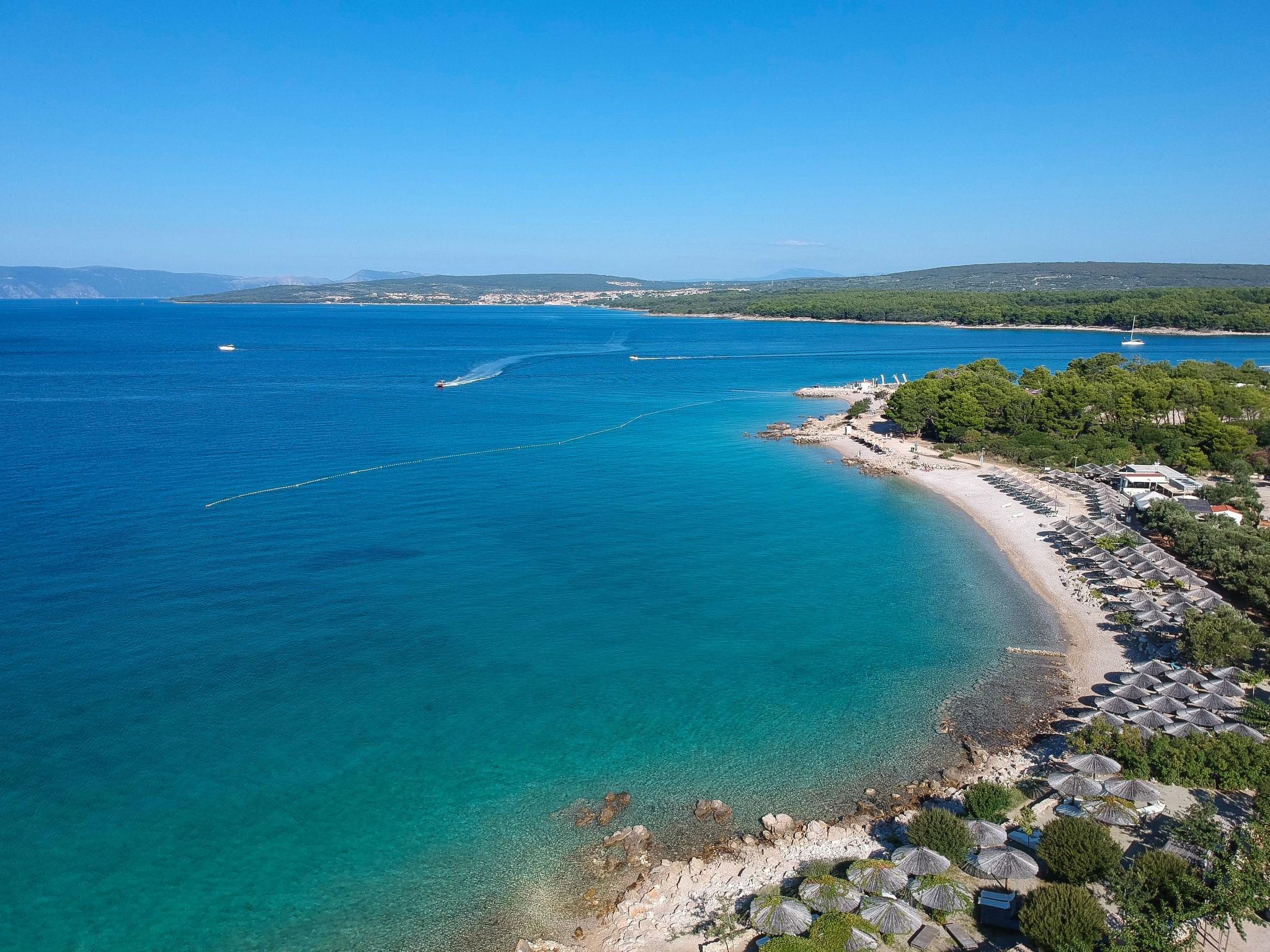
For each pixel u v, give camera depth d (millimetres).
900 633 65188
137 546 81312
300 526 88938
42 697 53156
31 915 36312
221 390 199125
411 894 38062
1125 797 41219
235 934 35719
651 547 85250
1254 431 128625
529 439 142625
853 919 34250
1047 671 58719
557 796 44844
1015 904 35250
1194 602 63438
